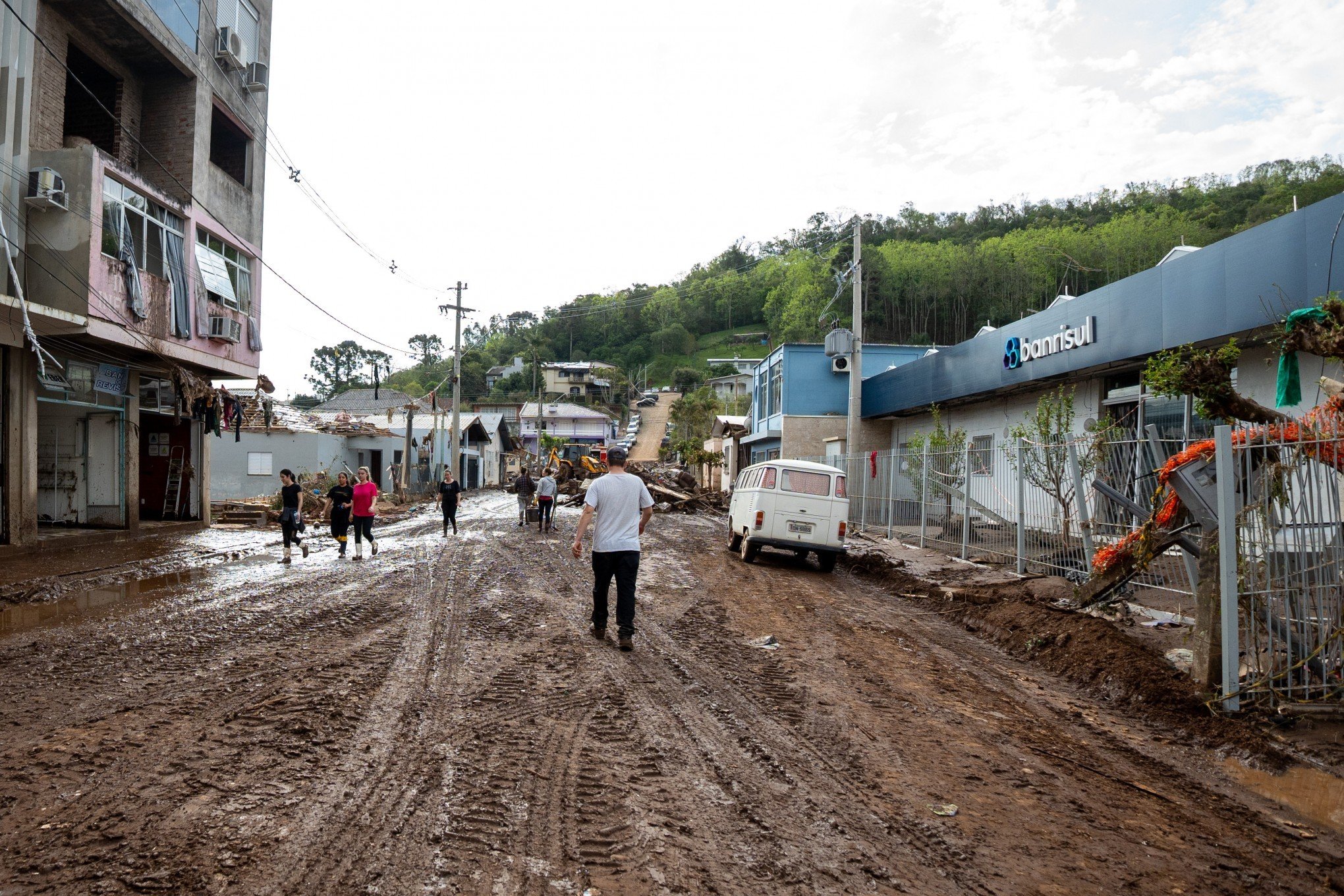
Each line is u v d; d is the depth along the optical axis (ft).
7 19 46.93
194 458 69.10
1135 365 43.47
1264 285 31.83
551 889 10.02
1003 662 24.25
